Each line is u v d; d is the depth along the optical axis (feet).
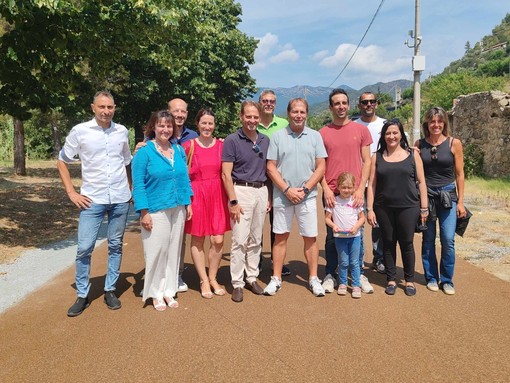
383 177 15.93
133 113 68.03
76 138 14.49
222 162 15.55
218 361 11.29
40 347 12.05
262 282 17.75
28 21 22.91
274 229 16.34
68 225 28.25
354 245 15.71
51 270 18.63
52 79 26.61
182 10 27.14
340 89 16.46
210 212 15.75
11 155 85.25
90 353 11.71
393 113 169.68
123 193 15.15
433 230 16.39
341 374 10.70
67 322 13.61
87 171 14.62
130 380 10.50
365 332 12.86
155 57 35.70
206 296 15.65
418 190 15.87
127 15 25.36
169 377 10.61
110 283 14.97
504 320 13.60
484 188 42.16
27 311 14.43
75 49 26.16
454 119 56.90
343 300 15.43
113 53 29.09
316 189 16.28
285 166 15.87
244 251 15.61
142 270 19.02
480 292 15.97
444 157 15.87
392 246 16.25
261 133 16.85
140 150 14.62
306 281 17.57
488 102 47.75
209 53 68.64
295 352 11.73
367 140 16.53
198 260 15.87
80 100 29.04
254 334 12.76
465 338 12.45
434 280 16.49
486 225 27.25
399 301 15.28
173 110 16.52
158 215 14.57
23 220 28.40
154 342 12.30
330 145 16.48
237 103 83.35
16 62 24.41
